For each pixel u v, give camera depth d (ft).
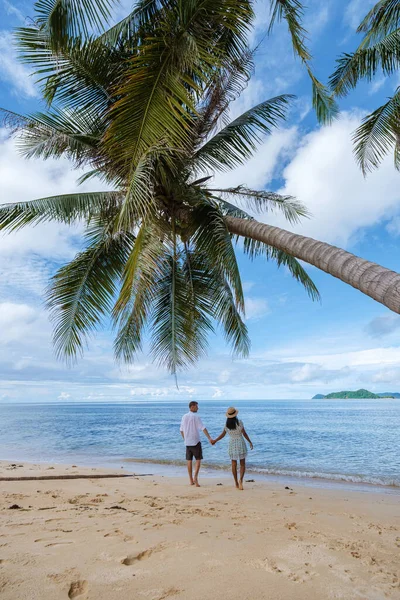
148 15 21.34
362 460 46.83
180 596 8.21
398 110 23.81
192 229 24.41
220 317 31.42
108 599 8.01
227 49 22.17
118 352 30.42
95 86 24.38
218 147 27.04
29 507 17.56
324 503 21.79
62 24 15.55
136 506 18.70
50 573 9.09
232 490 25.30
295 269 30.89
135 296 19.90
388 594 8.75
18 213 26.08
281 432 92.89
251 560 10.56
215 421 155.02
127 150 18.38
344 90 27.58
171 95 16.87
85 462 43.65
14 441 71.20
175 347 30.55
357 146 26.86
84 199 28.68
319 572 9.90
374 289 11.28
